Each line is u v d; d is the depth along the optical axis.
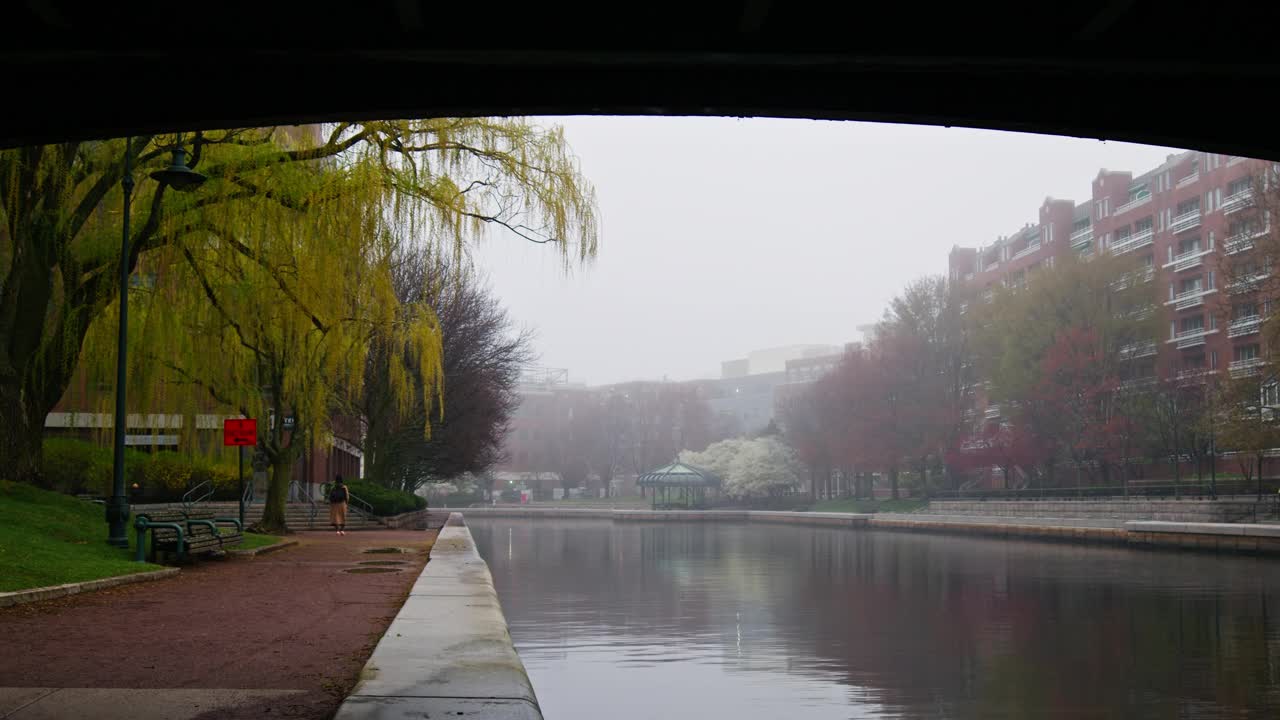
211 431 32.53
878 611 26.08
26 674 9.38
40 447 24.45
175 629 12.33
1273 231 51.22
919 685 16.48
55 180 22.92
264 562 23.20
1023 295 75.25
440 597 15.13
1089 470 76.75
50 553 18.11
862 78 9.19
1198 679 17.11
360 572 20.64
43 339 24.41
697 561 44.09
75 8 7.89
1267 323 50.06
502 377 64.56
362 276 24.92
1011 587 31.95
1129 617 24.64
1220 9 8.12
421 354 32.12
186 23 8.00
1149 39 8.16
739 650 19.91
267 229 24.20
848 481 117.19
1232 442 51.97
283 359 30.20
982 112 9.23
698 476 117.69
